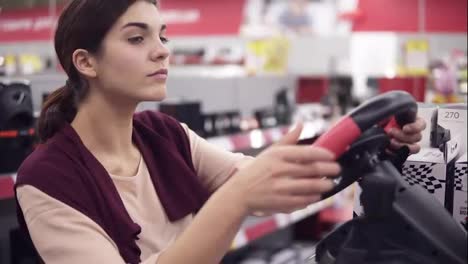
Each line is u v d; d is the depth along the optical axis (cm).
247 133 323
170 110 277
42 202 101
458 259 73
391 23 404
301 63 544
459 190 93
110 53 108
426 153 94
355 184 92
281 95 432
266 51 480
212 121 303
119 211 107
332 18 758
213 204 75
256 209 72
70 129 113
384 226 76
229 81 412
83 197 104
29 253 183
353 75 500
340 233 80
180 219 122
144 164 122
